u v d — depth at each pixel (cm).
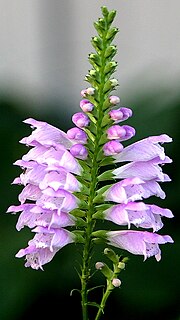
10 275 73
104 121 49
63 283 73
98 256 71
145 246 49
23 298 73
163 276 73
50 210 48
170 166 80
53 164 48
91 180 49
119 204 49
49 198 49
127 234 50
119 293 73
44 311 73
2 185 79
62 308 73
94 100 49
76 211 50
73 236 50
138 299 73
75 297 73
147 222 49
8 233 76
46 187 48
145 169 50
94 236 50
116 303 73
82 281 50
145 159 50
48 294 73
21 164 49
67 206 48
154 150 50
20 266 74
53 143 49
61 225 49
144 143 50
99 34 49
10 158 80
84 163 50
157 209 50
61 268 74
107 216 50
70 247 74
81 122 49
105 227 73
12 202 78
